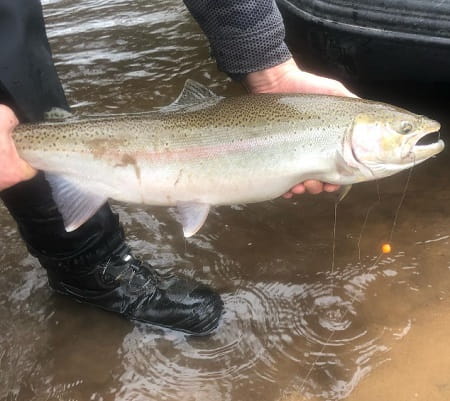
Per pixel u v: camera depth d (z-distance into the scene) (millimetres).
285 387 772
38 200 760
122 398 783
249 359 816
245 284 929
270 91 894
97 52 1680
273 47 844
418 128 774
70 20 1889
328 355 807
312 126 763
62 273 866
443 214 1010
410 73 1101
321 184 809
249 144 758
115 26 1822
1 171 652
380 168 781
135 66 1593
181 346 848
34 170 688
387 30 1039
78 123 756
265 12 819
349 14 1074
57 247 818
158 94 1455
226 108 778
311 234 1011
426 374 765
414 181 1094
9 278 973
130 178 767
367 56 1106
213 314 859
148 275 898
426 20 999
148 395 784
